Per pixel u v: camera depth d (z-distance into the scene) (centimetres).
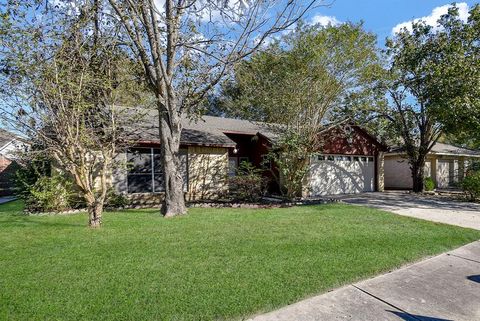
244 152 1628
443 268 459
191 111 1070
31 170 1057
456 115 1168
